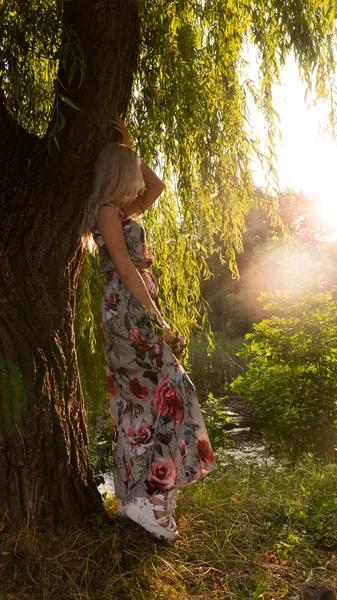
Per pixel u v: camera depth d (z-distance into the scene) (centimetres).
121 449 292
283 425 541
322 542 303
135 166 281
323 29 342
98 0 273
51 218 276
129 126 376
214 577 267
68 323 291
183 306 433
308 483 387
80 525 275
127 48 280
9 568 243
